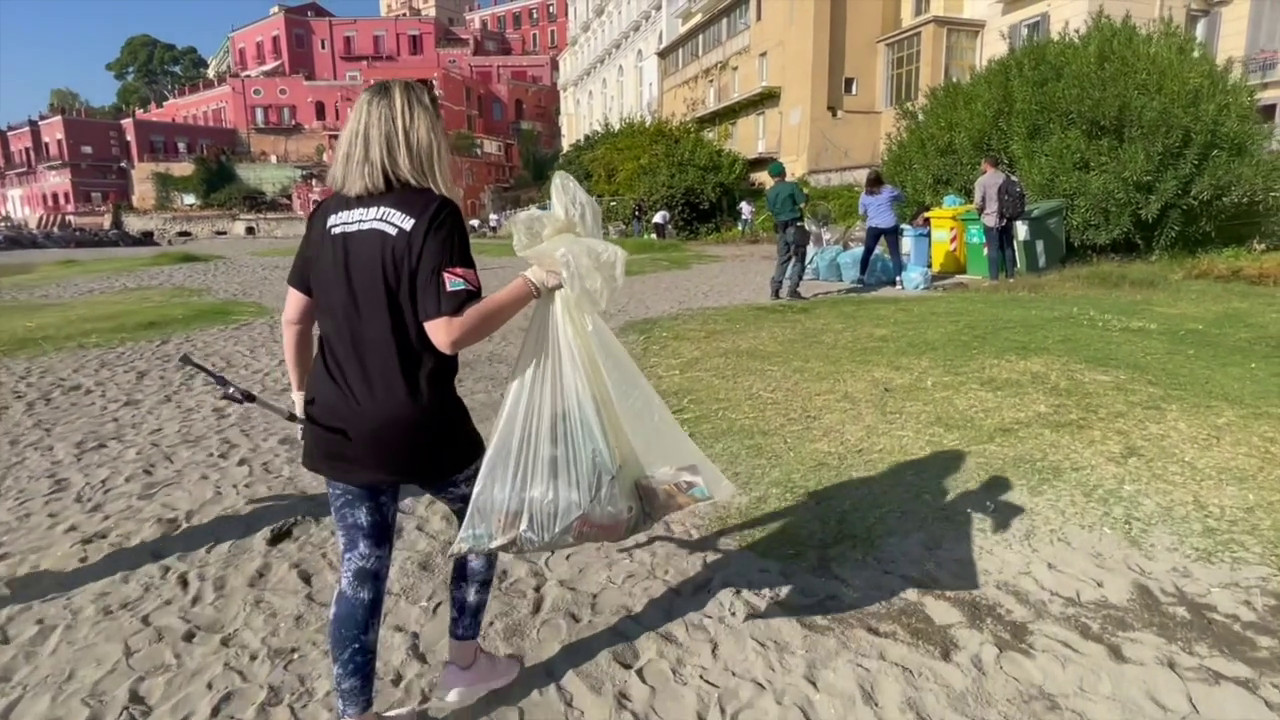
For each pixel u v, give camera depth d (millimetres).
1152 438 4188
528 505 2238
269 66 73625
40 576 3379
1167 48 12250
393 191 2057
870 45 29469
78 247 40375
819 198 26734
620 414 2416
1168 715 2307
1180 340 6496
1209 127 11609
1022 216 11086
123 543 3676
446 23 92438
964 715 2352
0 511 4094
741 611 2902
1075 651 2590
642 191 30953
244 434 5375
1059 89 12461
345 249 2027
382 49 74750
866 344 6789
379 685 2588
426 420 2051
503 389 6328
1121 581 2936
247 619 3020
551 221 2355
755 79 34000
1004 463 3982
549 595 3107
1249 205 12367
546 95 77438
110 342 8953
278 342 8844
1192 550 3092
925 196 14672
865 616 2844
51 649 2854
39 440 5309
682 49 42562
